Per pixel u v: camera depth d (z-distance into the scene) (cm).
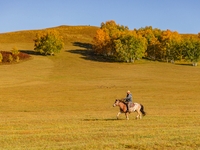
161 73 10150
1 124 2978
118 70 10769
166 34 15800
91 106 4759
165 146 2017
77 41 19688
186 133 2423
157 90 6756
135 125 2845
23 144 2123
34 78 8675
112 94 6253
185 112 3859
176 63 13875
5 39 18788
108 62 13075
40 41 14550
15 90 6706
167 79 8762
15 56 12038
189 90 6725
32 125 2914
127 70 10788
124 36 13500
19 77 8769
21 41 18675
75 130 2619
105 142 2128
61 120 3225
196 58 13125
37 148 1972
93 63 12606
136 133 2431
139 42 13312
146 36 16725
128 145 2025
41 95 6088
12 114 3878
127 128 2683
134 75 9606
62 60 13138
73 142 2159
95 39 15188
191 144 2064
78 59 13612
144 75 9638
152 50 14850
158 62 13612
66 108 4538
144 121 3075
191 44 13325
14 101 5319
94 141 2173
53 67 11112
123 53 13150
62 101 5359
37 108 4544
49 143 2141
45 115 3741
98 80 8525
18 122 3116
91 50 16762
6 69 10156
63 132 2542
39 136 2364
